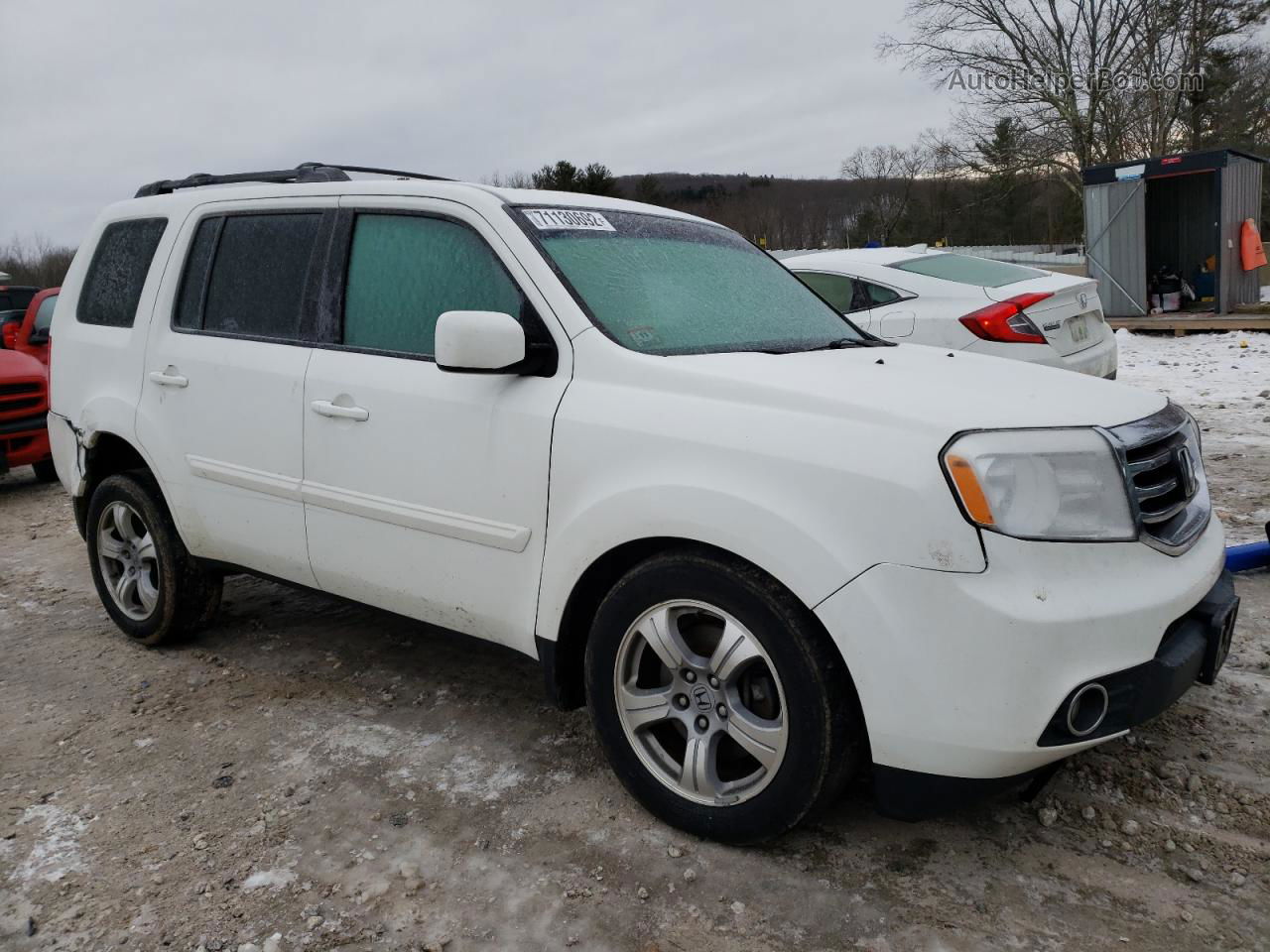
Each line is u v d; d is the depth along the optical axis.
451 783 3.09
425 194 3.32
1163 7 27.50
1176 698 2.46
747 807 2.58
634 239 3.43
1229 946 2.28
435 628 3.36
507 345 2.81
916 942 2.32
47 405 8.52
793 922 2.40
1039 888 2.51
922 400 2.49
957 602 2.25
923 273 7.13
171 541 4.14
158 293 4.10
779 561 2.39
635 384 2.78
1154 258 16.72
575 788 3.04
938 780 2.35
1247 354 11.91
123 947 2.38
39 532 6.89
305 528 3.55
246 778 3.16
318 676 3.98
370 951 2.34
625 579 2.73
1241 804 2.81
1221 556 2.75
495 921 2.44
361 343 3.42
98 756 3.35
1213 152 14.84
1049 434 2.38
